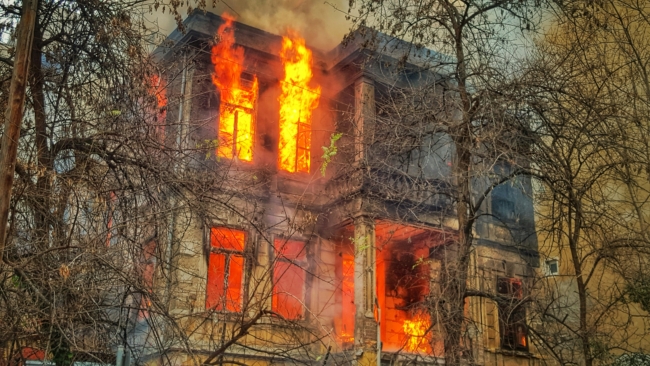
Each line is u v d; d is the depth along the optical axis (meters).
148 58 10.54
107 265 8.02
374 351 16.05
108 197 9.29
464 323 11.53
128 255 9.09
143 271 9.05
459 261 11.45
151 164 9.37
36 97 9.96
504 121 10.93
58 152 9.80
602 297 14.92
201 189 10.05
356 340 16.12
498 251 20.09
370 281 16.48
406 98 12.25
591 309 12.97
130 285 8.46
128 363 7.76
